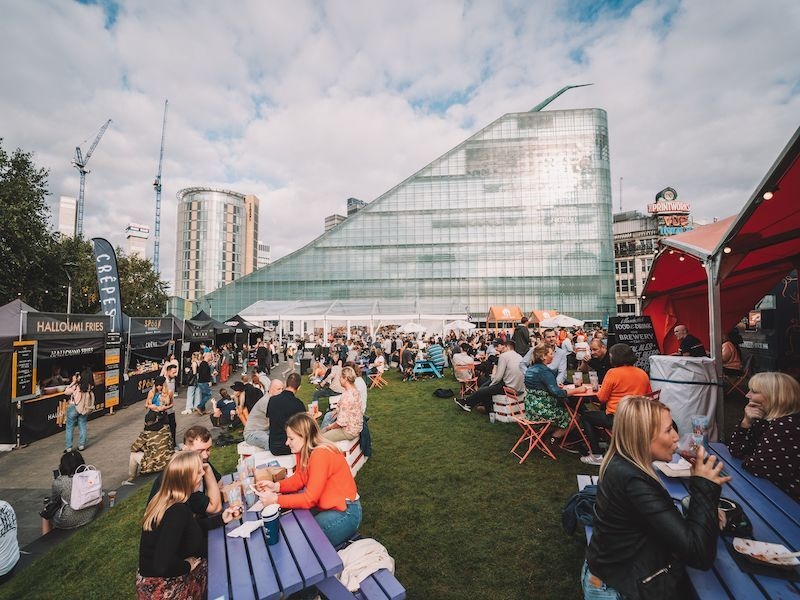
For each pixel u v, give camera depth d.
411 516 4.62
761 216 4.93
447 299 72.06
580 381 7.67
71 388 8.57
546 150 72.56
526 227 71.88
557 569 3.53
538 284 70.69
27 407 9.18
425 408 10.31
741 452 3.58
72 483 5.22
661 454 2.17
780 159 4.05
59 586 3.93
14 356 8.98
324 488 3.29
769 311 11.34
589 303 69.38
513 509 4.63
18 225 18.75
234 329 25.47
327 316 29.91
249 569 2.57
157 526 2.70
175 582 2.67
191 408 12.16
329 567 2.51
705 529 1.89
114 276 13.34
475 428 8.08
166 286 47.12
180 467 2.79
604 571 2.15
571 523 3.34
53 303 22.16
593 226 70.69
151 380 14.82
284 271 74.88
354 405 6.00
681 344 8.57
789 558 2.08
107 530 5.02
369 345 25.20
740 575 2.08
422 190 74.50
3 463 7.98
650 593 2.02
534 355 6.30
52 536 5.04
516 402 8.22
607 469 2.22
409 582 3.47
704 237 6.68
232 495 3.47
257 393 9.23
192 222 176.25
